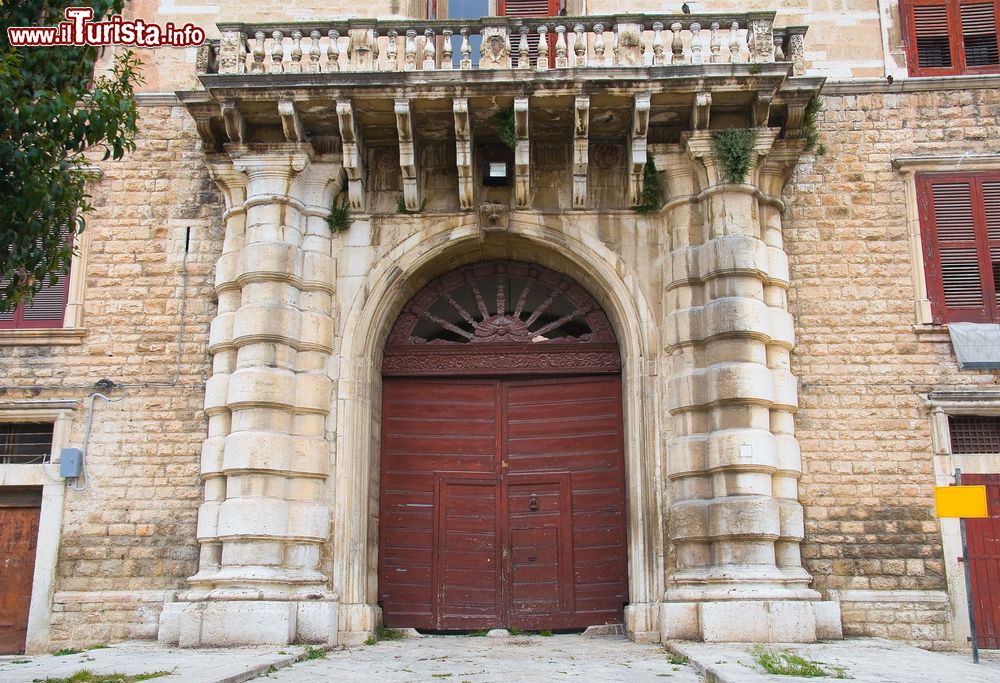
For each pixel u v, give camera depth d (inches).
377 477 510.3
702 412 467.8
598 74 469.1
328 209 505.7
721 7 548.7
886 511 479.5
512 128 487.8
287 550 455.5
